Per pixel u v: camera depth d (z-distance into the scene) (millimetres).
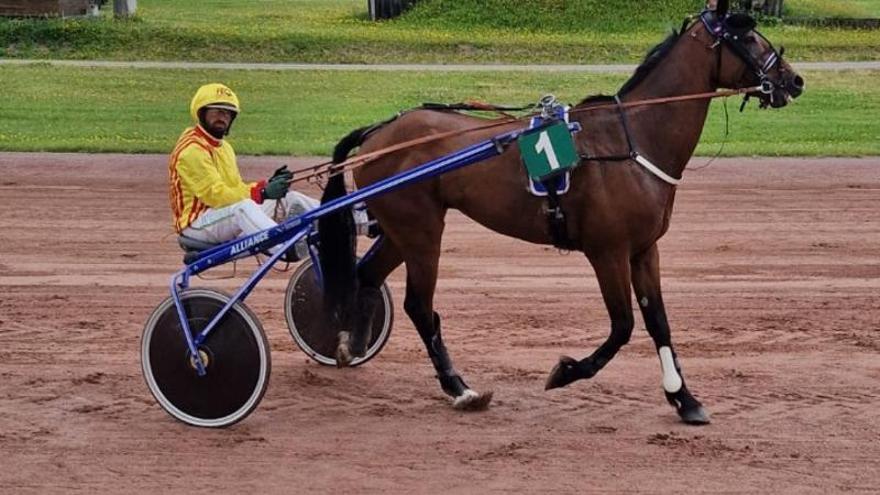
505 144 6910
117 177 16062
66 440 6734
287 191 7184
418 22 34094
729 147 18438
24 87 23953
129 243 12273
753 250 12086
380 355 8477
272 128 19984
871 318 9469
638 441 6719
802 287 10523
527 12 33969
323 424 7031
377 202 7348
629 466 6328
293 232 6957
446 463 6379
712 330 9109
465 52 29609
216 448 6617
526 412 7246
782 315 9555
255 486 6051
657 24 33469
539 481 6117
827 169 16891
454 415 7195
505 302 9969
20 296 10055
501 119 7324
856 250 12086
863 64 27922
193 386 6938
